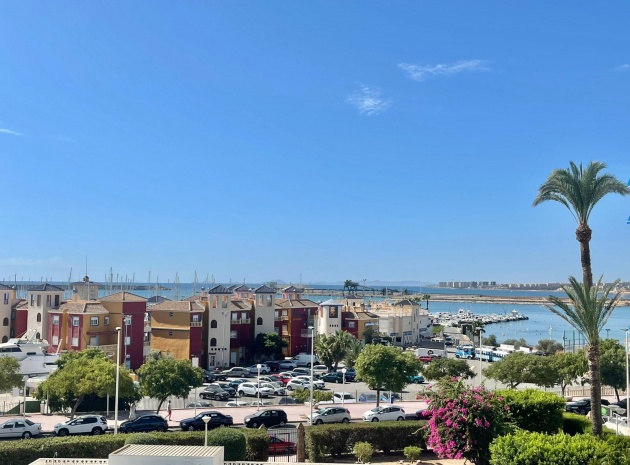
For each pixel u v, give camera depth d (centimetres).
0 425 4238
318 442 3447
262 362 9606
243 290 12000
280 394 6475
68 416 5200
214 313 9138
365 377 5200
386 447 3578
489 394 2850
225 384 6988
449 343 13675
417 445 3612
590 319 3098
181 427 4444
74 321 8069
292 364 9206
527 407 3088
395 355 5262
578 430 3375
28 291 8706
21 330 8844
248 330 9812
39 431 4325
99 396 4969
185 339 8769
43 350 7706
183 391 5028
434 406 2848
